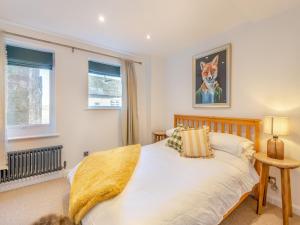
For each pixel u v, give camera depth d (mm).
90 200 1129
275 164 1686
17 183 2371
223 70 2518
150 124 3604
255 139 2115
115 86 3365
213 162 1878
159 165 1804
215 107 2650
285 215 1670
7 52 2305
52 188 2377
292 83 1871
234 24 2287
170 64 3551
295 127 1848
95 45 3002
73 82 2812
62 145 2701
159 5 1849
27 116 2516
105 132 3201
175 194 1225
